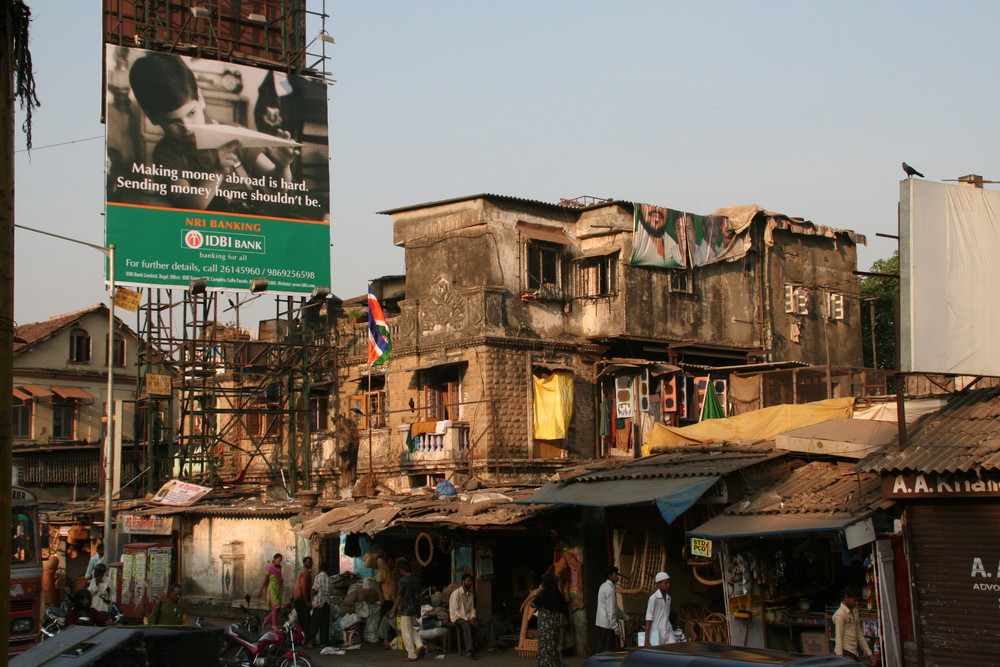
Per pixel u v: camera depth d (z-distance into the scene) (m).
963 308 13.20
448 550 21.00
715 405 31.12
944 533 13.32
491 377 30.22
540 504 17.86
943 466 12.74
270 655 15.88
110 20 35.56
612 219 32.47
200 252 32.56
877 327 44.00
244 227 33.31
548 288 31.98
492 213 31.25
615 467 18.45
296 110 34.66
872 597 14.14
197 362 32.91
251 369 34.41
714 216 35.03
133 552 24.34
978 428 13.60
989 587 12.84
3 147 7.00
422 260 32.50
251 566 26.53
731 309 35.47
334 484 34.25
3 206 6.95
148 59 32.56
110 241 31.31
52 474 39.44
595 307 32.59
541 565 21.53
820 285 37.44
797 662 7.67
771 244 36.97
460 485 29.89
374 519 20.25
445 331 31.52
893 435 15.43
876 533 13.86
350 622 20.61
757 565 15.54
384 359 30.97
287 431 35.91
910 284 12.84
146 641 11.70
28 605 17.70
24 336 49.41
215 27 36.28
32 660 11.72
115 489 32.47
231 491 31.27
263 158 33.88
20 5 7.44
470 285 31.03
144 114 32.25
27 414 46.31
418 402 31.97
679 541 17.45
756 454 16.92
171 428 33.53
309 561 21.16
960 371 13.08
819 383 27.48
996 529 12.84
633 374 32.12
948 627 13.16
